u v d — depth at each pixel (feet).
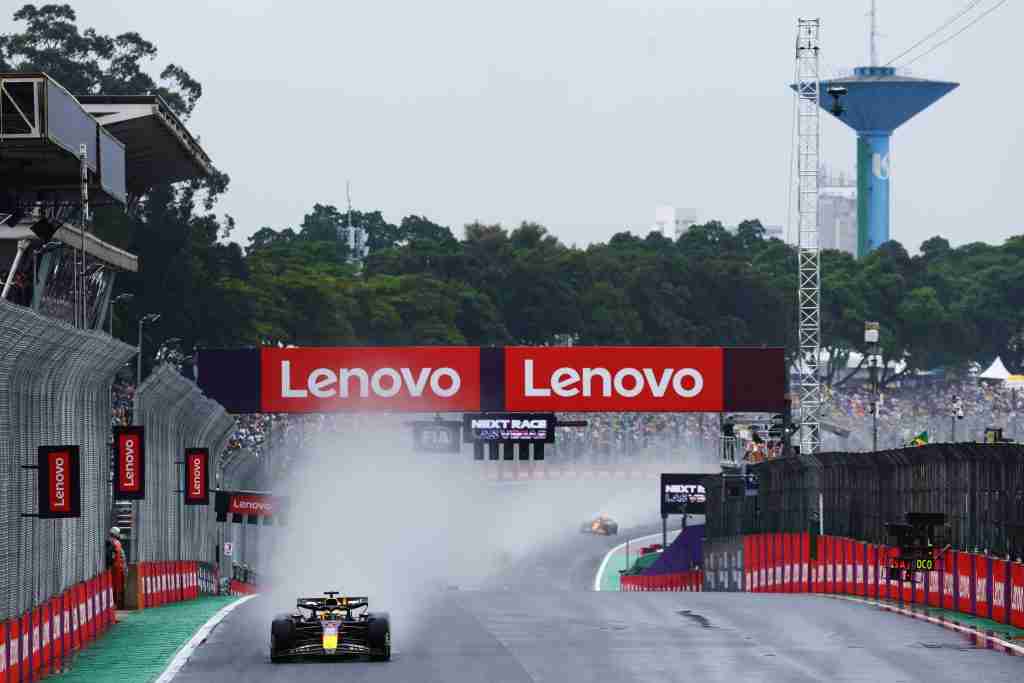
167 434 493.36
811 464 596.29
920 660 285.43
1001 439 457.68
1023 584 344.49
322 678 259.39
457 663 280.10
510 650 301.63
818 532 594.65
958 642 317.63
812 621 367.66
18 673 254.88
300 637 284.41
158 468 474.49
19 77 524.11
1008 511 360.89
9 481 259.19
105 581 356.59
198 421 550.36
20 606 264.72
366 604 293.23
